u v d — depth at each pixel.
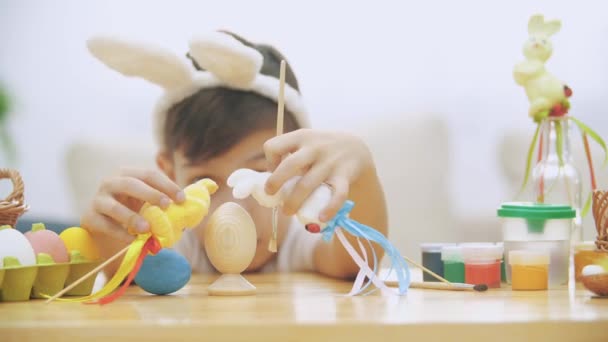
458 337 0.53
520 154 2.06
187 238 1.37
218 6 2.25
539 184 0.99
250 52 1.13
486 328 0.53
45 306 0.69
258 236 1.33
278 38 2.22
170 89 1.33
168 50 1.10
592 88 2.18
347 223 0.75
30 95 2.32
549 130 0.99
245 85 1.29
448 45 2.22
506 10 2.22
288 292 0.81
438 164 1.83
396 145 1.83
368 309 0.62
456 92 2.22
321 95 2.21
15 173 0.85
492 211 2.07
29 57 2.33
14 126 2.30
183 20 2.27
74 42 2.32
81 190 1.91
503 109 2.21
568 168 0.98
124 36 1.04
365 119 2.07
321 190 0.75
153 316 0.59
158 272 0.79
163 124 1.39
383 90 2.22
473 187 2.14
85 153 1.93
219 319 0.55
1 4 2.32
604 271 0.70
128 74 1.10
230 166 1.33
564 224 0.86
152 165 1.91
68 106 2.32
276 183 0.73
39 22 2.34
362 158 0.80
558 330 0.53
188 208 0.76
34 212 2.27
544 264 0.80
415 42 2.23
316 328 0.52
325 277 1.10
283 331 0.52
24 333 0.54
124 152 1.93
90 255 0.83
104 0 2.31
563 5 2.19
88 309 0.65
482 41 2.22
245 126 1.33
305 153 0.75
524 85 1.02
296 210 0.75
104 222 0.82
